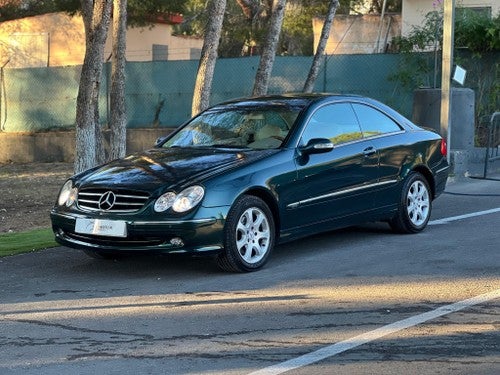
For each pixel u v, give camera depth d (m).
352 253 8.59
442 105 14.16
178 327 6.16
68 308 6.84
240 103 9.25
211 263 8.31
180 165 7.92
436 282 7.26
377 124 9.30
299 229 8.24
